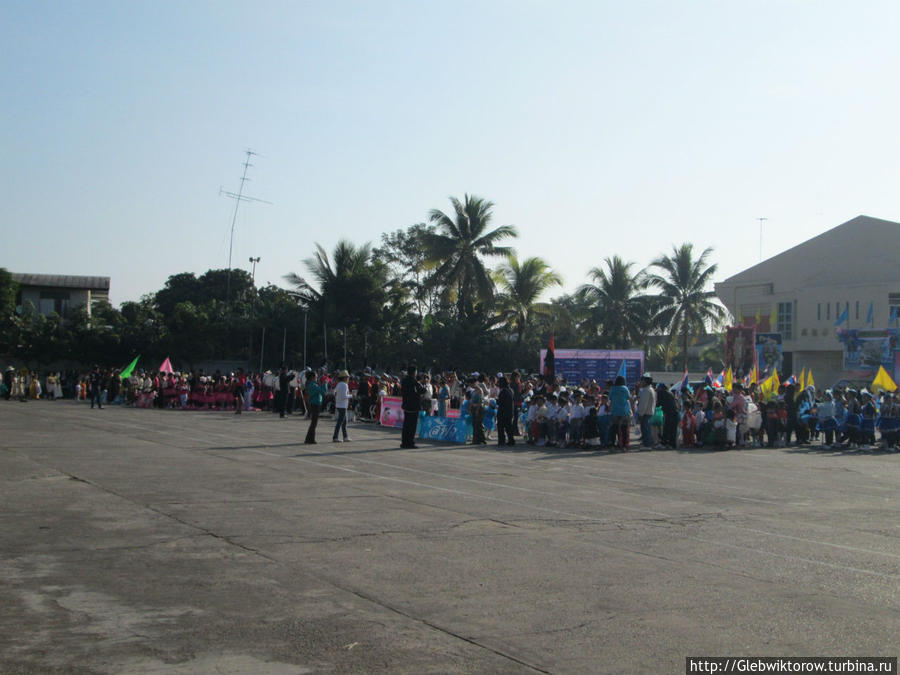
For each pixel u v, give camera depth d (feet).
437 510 36.19
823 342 162.09
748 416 82.17
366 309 193.36
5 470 45.93
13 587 22.34
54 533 29.25
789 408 84.33
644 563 26.78
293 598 21.85
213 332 197.67
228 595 22.00
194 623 19.58
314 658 17.40
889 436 77.87
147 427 85.87
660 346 248.73
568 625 20.02
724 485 48.98
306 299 196.03
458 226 191.83
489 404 87.35
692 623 20.34
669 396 78.23
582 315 215.31
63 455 54.60
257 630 19.16
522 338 194.49
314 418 69.97
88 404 146.30
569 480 49.55
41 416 102.01
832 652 18.39
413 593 22.61
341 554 27.04
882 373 96.89
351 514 34.63
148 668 16.62
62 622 19.48
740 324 180.86
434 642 18.60
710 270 207.00
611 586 23.76
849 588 24.06
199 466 50.47
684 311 207.62
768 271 177.99
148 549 27.12
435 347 185.37
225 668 16.72
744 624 20.33
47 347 184.44
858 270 164.45
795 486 49.26
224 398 136.67
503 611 21.09
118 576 23.67
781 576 25.38
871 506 41.16
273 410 130.72
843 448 80.74
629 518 35.53
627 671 17.03
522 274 188.34
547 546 29.09
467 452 68.28
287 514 34.27
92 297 236.63
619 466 59.57
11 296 192.75
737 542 30.68
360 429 92.58
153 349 190.39
